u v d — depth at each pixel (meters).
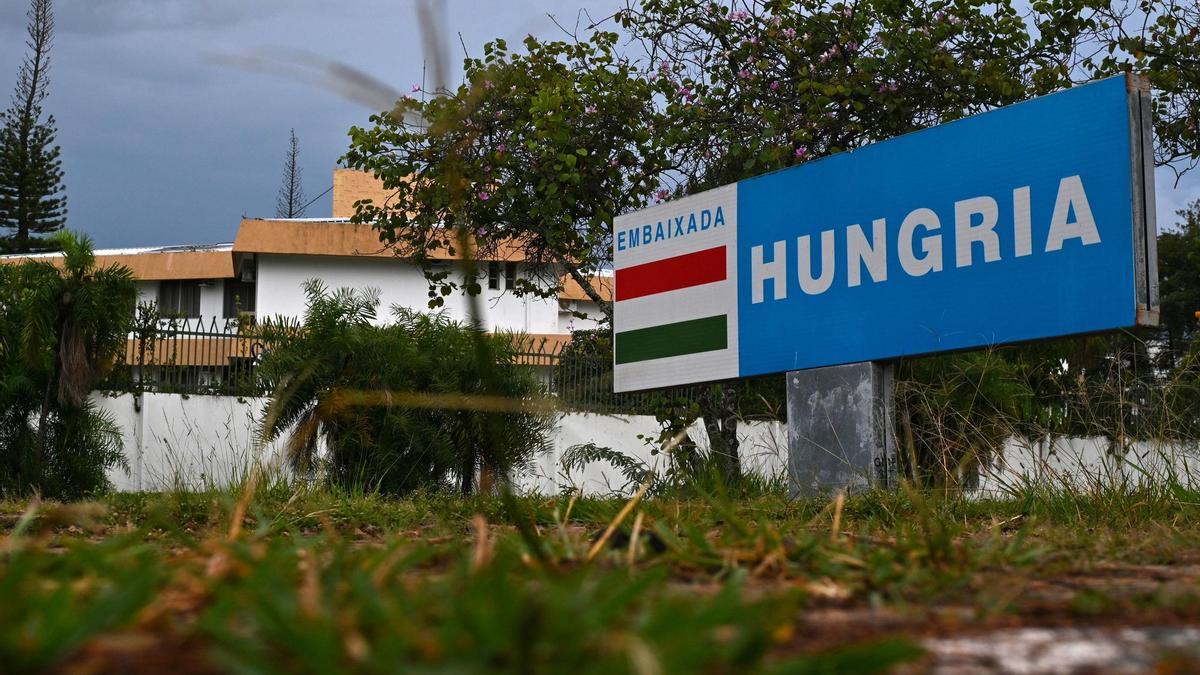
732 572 1.75
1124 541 2.87
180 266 29.48
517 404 1.16
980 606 1.36
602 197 12.02
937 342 7.10
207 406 12.95
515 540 2.11
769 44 11.73
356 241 29.16
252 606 0.91
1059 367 7.58
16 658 0.74
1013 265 6.76
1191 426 4.88
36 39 34.62
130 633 0.92
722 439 10.99
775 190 8.17
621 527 2.22
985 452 5.29
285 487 5.44
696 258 8.73
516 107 11.44
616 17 11.84
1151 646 1.02
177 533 1.78
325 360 9.47
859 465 7.35
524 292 13.03
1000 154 6.88
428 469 9.79
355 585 1.05
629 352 9.23
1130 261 6.20
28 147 34.59
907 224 7.33
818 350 7.77
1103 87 6.40
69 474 10.96
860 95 11.54
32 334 10.61
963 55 11.45
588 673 0.72
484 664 0.76
